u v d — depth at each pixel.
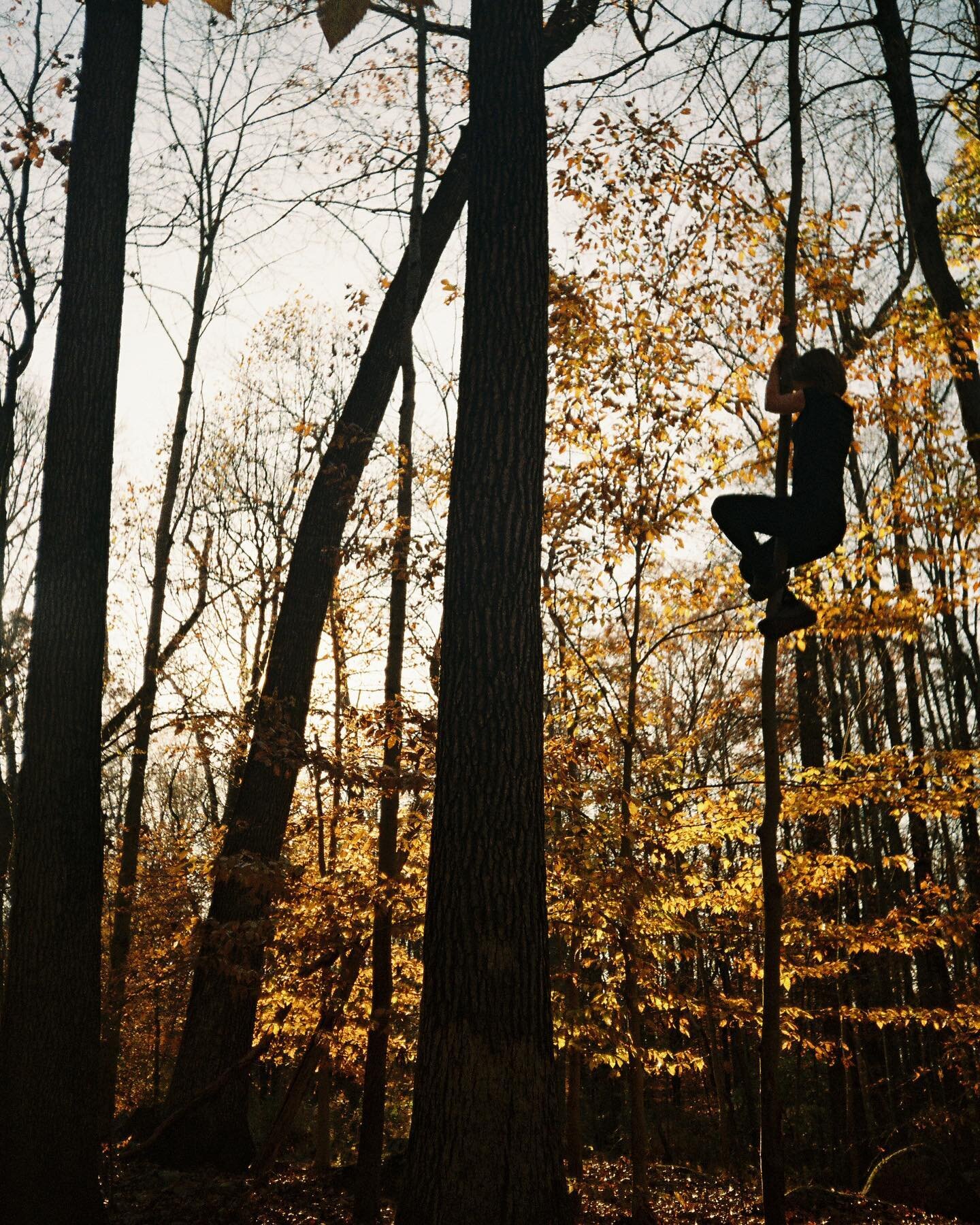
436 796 5.07
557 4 11.20
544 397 5.46
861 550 9.23
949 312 9.44
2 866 10.33
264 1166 8.80
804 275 8.39
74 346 7.40
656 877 8.49
